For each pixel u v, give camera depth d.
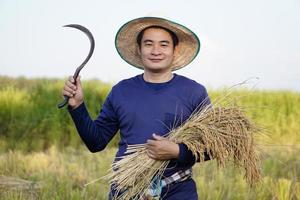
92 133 3.83
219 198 6.47
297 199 6.37
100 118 3.92
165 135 3.67
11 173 7.98
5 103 13.47
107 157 9.48
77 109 3.77
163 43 3.80
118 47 4.20
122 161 3.71
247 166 3.70
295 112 15.25
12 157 9.02
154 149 3.54
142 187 3.65
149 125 3.69
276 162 8.44
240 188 6.79
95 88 15.75
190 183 3.73
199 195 6.52
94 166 8.67
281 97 15.81
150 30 3.84
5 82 20.73
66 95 3.74
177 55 4.12
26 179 7.67
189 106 3.74
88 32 3.78
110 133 3.96
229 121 3.70
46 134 13.02
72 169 8.27
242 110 3.79
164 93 3.73
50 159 9.23
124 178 3.66
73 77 3.75
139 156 3.66
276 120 14.34
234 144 3.67
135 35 4.01
